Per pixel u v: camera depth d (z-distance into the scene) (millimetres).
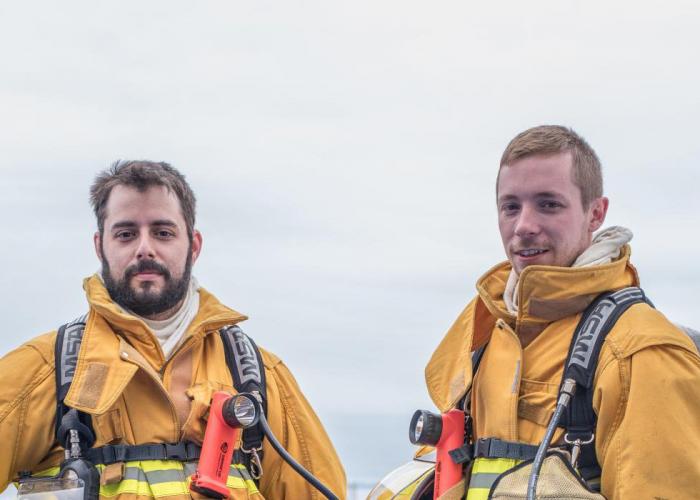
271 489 4137
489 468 3625
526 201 3686
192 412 3855
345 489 4270
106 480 3736
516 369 3662
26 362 3873
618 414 3426
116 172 4055
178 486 3789
